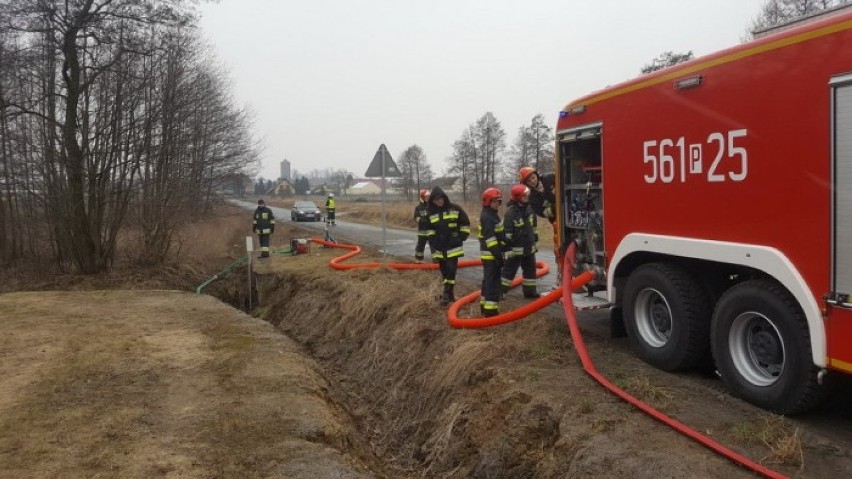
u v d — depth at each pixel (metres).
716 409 4.37
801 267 3.83
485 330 6.94
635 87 5.39
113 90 15.17
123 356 6.97
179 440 4.57
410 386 6.99
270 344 7.52
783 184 3.94
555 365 5.60
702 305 5.02
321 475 4.02
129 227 17.30
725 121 4.39
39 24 14.05
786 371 4.05
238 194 34.81
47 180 15.12
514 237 8.12
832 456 3.60
